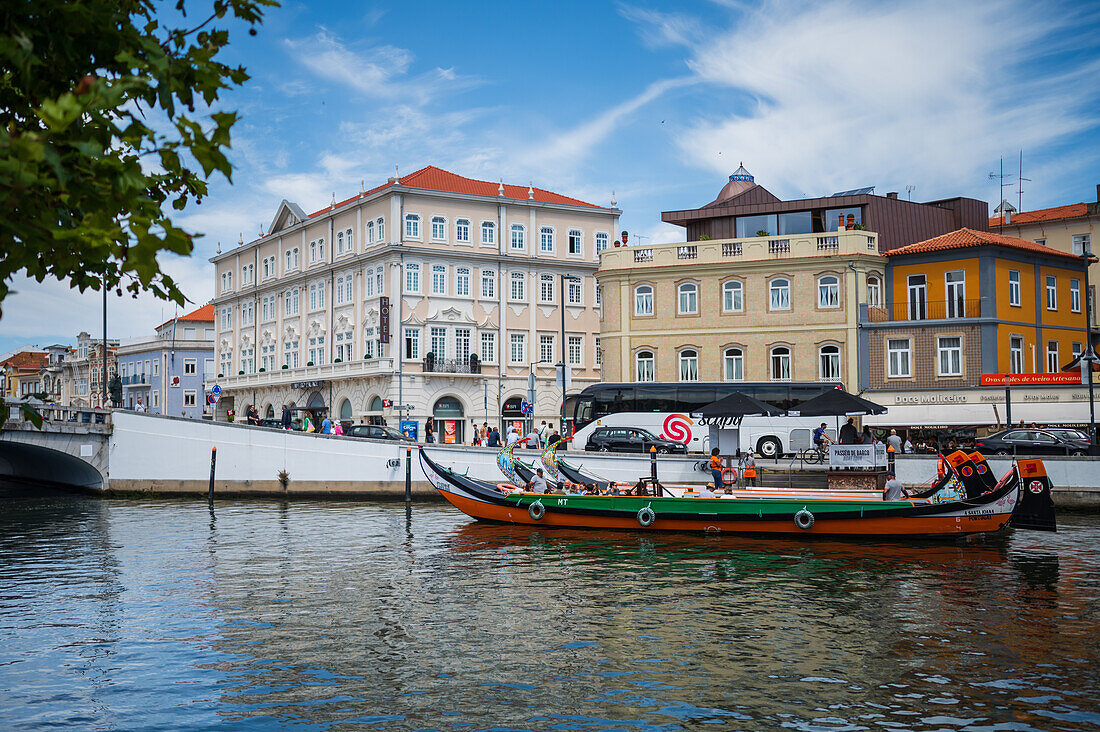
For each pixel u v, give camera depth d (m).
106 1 4.06
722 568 21.66
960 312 44.56
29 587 19.06
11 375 114.56
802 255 46.28
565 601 17.70
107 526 29.80
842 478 31.20
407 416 57.94
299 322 70.38
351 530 28.66
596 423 43.41
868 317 45.38
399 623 15.73
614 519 27.36
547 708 11.20
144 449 39.97
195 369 89.19
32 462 45.06
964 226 52.94
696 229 50.62
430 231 60.53
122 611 16.70
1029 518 26.94
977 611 16.78
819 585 19.44
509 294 63.09
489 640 14.53
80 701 11.44
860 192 51.38
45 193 3.83
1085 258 45.59
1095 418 39.25
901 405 42.66
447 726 10.56
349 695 11.70
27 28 3.87
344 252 64.88
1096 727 10.51
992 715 10.94
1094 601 17.69
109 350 99.31
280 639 14.59
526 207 64.00
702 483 32.88
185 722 10.69
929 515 24.88
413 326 59.16
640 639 14.59
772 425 41.22
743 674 12.63
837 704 11.35
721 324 47.41
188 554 23.69
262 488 39.06
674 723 10.69
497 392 61.75
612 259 50.00
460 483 29.41
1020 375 41.06
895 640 14.55
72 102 3.47
